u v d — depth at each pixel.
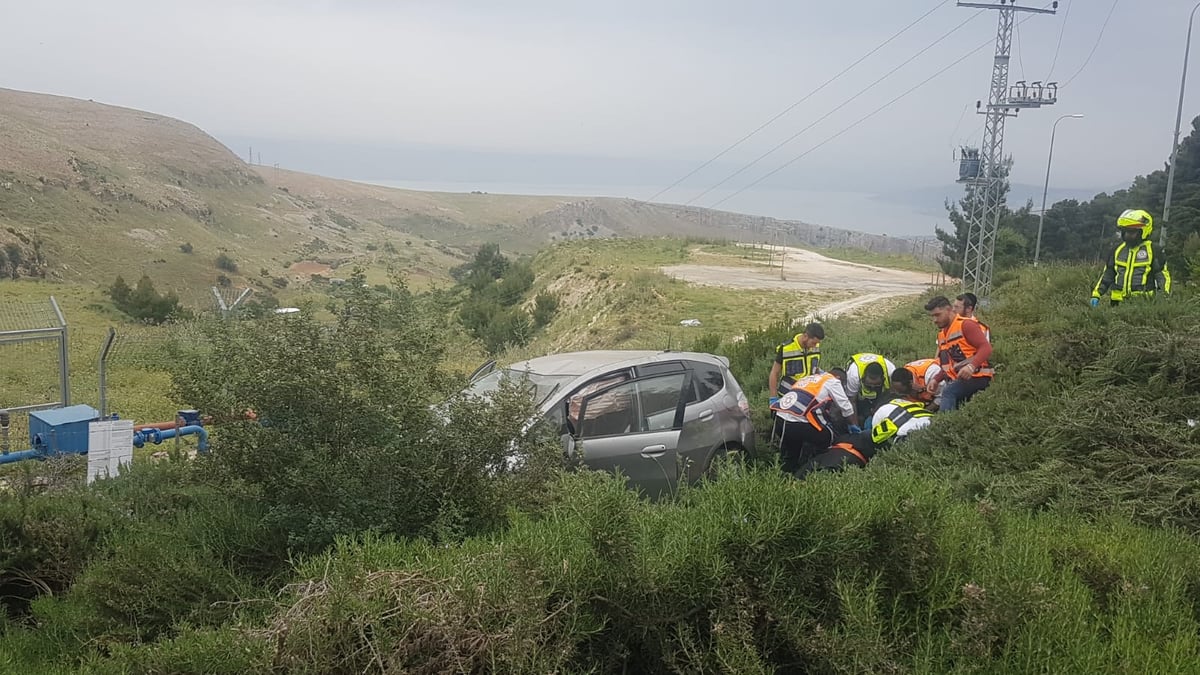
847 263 50.53
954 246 34.25
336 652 3.30
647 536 3.87
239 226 155.88
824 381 8.40
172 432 10.64
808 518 3.79
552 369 7.88
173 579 4.33
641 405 7.64
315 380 4.82
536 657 3.26
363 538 4.21
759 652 3.65
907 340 13.00
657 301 29.94
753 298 30.12
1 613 4.69
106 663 3.60
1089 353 7.76
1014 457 6.51
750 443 8.20
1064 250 30.98
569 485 4.36
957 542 4.04
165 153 180.25
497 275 58.47
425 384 5.20
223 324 5.29
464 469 5.02
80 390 17.77
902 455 7.24
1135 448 5.95
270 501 4.95
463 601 3.42
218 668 3.37
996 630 3.53
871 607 3.49
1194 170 26.81
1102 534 4.85
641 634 3.68
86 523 5.27
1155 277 9.95
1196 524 5.24
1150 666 3.45
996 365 9.36
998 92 27.91
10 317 20.88
